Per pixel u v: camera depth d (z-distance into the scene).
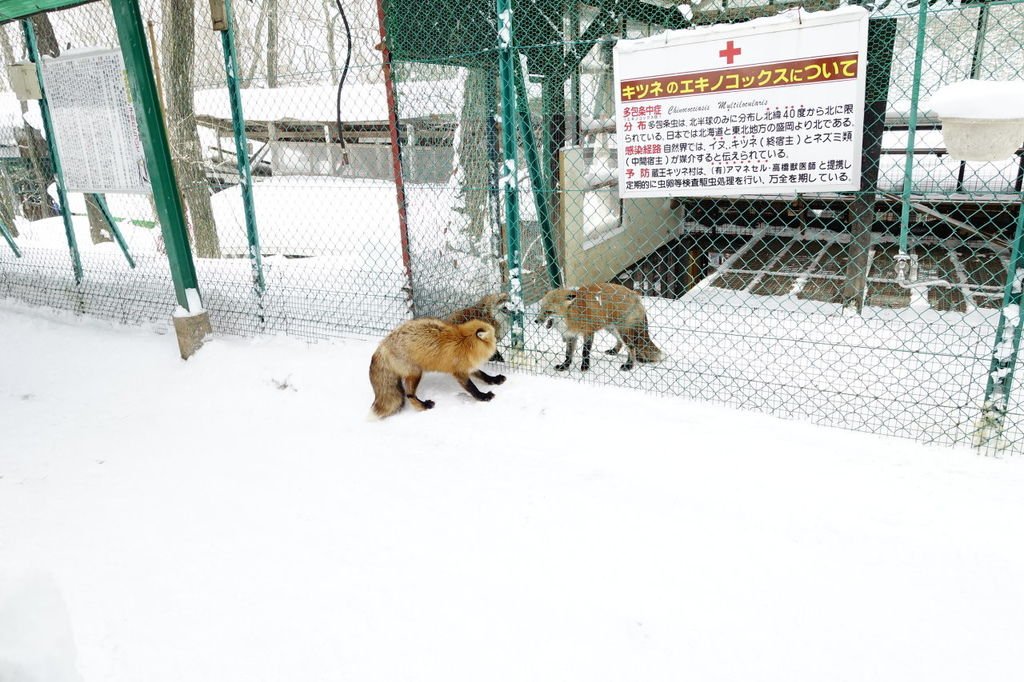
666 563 2.55
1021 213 2.83
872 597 2.33
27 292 7.06
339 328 4.97
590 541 2.70
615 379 4.03
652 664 2.13
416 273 4.70
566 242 5.91
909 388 3.52
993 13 4.48
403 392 3.90
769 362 4.04
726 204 9.35
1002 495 2.69
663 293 8.30
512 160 3.99
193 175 8.75
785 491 2.87
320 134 10.95
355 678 2.15
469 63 4.57
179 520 3.09
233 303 5.70
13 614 1.50
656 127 3.39
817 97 2.99
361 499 3.14
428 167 4.69
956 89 2.70
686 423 3.40
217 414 4.19
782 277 6.99
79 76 5.19
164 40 8.47
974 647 2.11
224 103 11.62
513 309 4.26
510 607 2.39
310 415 4.02
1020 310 2.85
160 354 5.11
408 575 2.60
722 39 3.10
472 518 2.91
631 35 6.46
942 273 6.70
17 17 5.40
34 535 3.03
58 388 4.80
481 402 3.87
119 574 2.72
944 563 2.43
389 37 4.22
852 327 4.51
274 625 2.39
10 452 3.89
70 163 5.77
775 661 2.12
